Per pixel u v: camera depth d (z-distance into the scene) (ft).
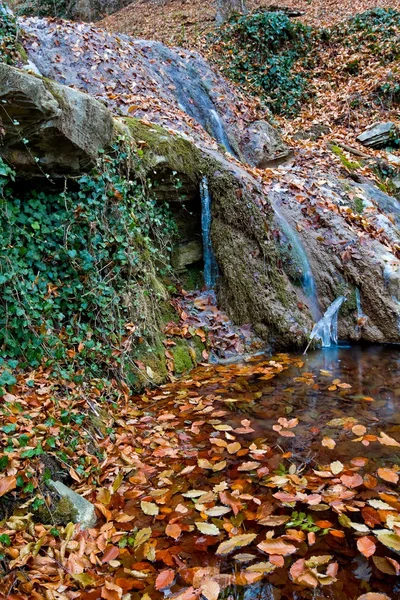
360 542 6.68
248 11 47.29
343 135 30.78
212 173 16.93
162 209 16.33
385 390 12.41
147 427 10.73
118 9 62.13
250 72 35.83
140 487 8.52
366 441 9.66
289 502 7.66
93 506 7.84
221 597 6.01
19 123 9.91
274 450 9.53
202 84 28.73
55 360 10.69
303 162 25.46
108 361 12.01
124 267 13.26
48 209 11.94
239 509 7.64
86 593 6.09
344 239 18.17
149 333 13.80
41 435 8.40
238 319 16.37
